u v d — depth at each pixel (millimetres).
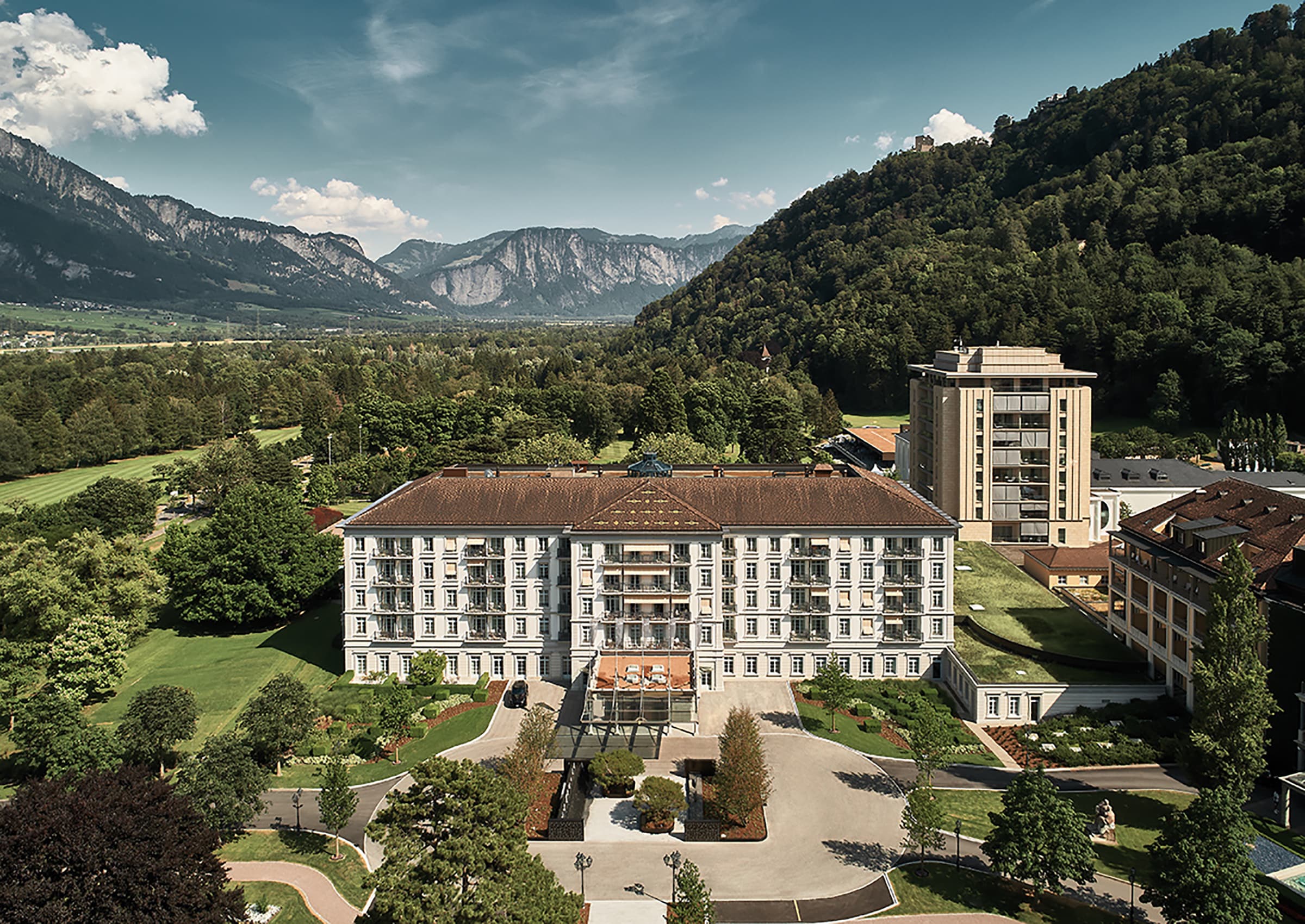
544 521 104625
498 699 101375
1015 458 151625
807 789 82875
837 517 104812
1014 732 93125
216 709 101625
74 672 101125
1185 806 78688
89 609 113750
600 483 109812
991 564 134000
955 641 107688
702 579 102312
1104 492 156125
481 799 55969
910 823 71000
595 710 91375
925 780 74375
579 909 56219
